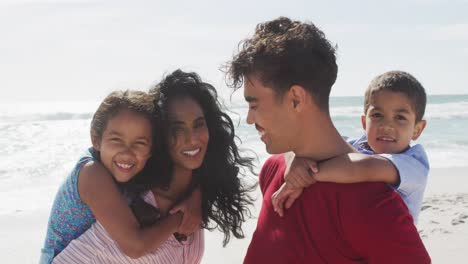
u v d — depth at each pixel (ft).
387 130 9.62
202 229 10.05
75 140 60.64
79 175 8.70
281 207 7.39
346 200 6.82
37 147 55.16
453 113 102.94
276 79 7.01
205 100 9.45
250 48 7.15
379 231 6.57
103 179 8.64
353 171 6.86
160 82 9.30
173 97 9.12
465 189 31.53
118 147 8.62
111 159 8.69
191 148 9.09
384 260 6.64
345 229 6.83
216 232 23.58
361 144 10.56
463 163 45.57
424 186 8.00
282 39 7.02
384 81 9.76
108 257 8.67
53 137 62.69
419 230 22.71
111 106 8.68
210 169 9.92
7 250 21.91
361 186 6.84
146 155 8.84
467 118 92.63
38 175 39.96
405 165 7.59
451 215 24.90
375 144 9.82
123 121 8.59
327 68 7.07
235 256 20.71
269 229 7.64
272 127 7.25
